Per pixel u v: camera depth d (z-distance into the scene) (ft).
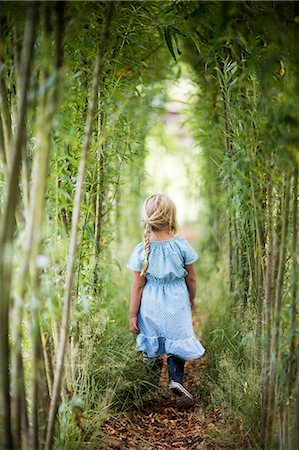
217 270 15.74
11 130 6.35
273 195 8.08
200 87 13.46
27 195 6.21
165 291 9.87
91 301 9.33
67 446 7.41
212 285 15.30
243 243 9.96
